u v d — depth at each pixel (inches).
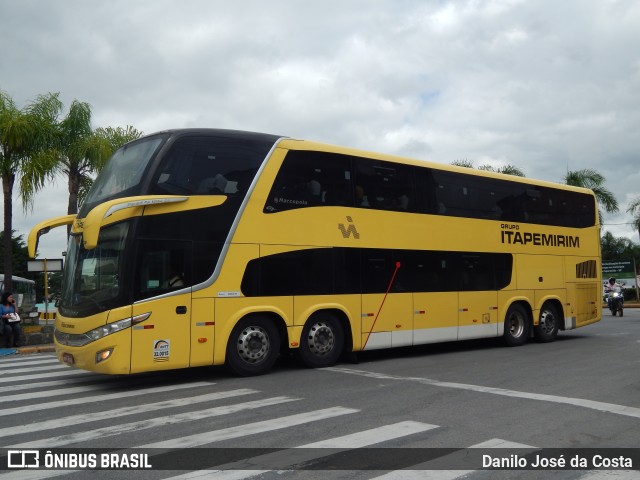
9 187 717.3
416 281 512.7
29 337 693.9
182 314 381.4
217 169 407.8
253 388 369.4
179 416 294.4
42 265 726.5
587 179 1376.7
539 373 424.8
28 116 706.8
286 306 430.0
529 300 618.8
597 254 714.8
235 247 407.8
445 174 549.6
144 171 381.1
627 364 470.3
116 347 355.6
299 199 444.1
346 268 465.4
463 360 502.9
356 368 454.6
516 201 617.0
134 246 366.3
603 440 248.1
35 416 302.4
